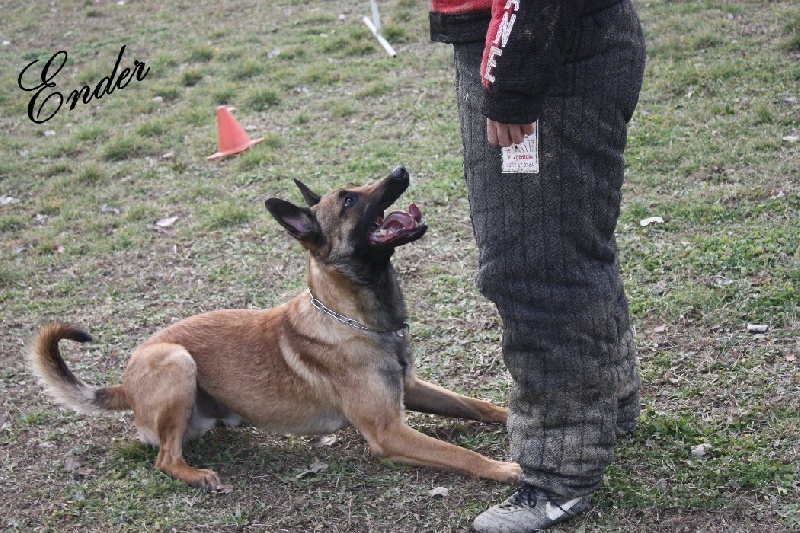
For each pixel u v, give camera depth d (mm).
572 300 3158
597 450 3379
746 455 3674
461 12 3045
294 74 10648
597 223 3145
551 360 3232
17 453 4555
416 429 4457
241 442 4578
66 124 10266
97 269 6828
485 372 4820
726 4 10023
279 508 3863
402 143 8281
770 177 6273
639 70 3092
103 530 3820
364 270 4109
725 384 4207
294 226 4176
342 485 3980
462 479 3896
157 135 9531
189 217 7531
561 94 2943
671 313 4910
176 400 4262
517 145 3014
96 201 8102
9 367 5535
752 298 4863
